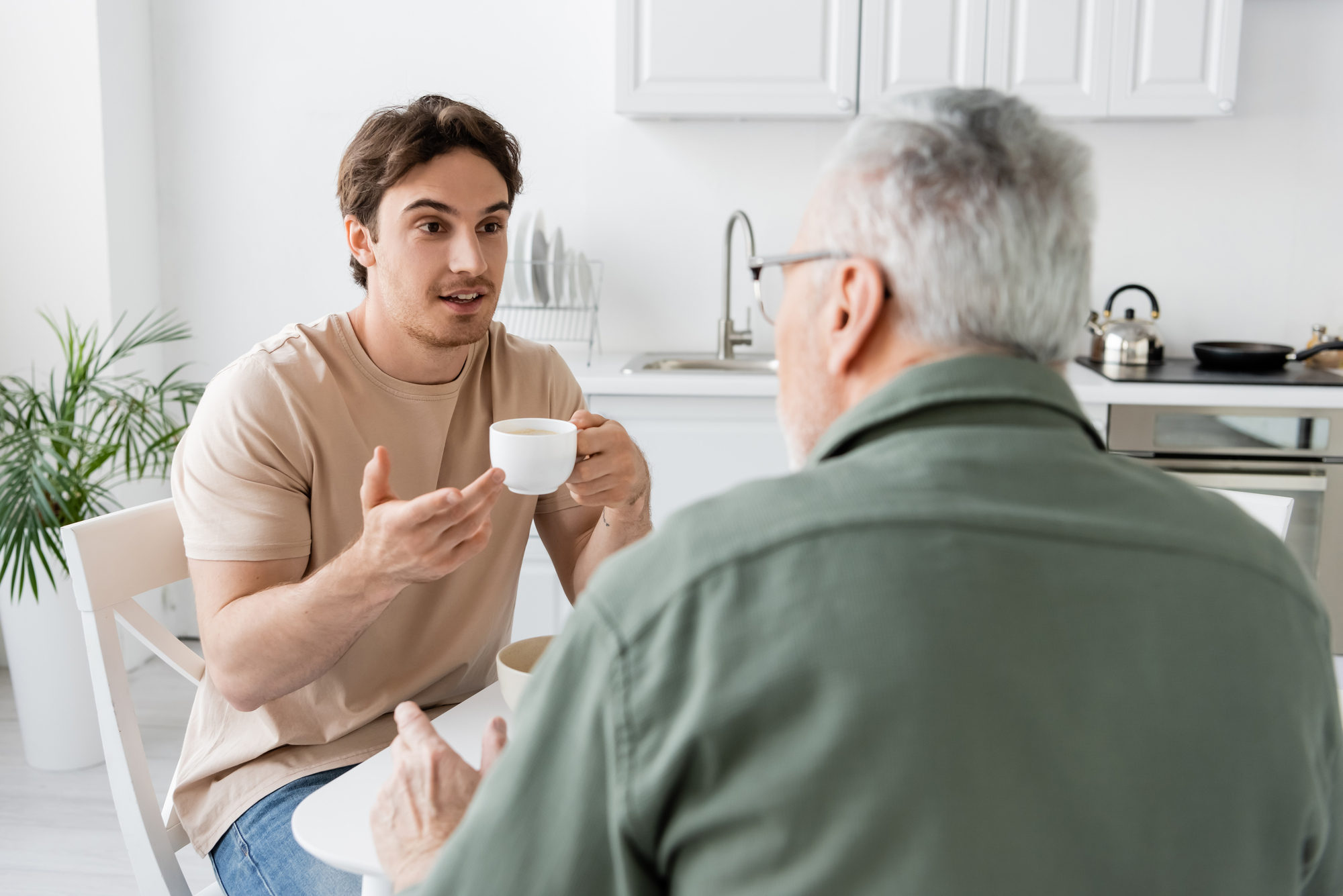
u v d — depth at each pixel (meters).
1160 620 0.54
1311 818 0.60
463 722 1.07
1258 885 0.57
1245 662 0.56
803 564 0.52
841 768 0.50
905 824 0.49
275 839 1.15
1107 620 0.53
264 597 1.14
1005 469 0.56
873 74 2.64
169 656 1.29
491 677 1.43
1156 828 0.52
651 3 2.65
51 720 2.40
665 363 2.91
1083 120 2.96
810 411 0.69
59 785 2.36
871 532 0.52
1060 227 0.62
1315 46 2.90
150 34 3.01
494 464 1.14
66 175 2.80
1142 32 2.62
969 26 2.62
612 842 0.54
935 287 0.61
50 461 2.42
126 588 1.24
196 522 1.21
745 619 0.51
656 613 0.53
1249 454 2.53
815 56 2.64
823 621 0.50
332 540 1.29
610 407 2.63
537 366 1.49
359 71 3.03
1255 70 2.91
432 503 1.01
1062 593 0.53
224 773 1.26
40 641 2.36
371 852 0.84
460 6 3.00
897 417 0.59
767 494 0.55
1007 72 2.63
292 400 1.25
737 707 0.50
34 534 2.17
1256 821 0.56
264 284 3.12
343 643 1.14
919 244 0.61
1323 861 0.69
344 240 3.09
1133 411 2.54
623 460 1.28
